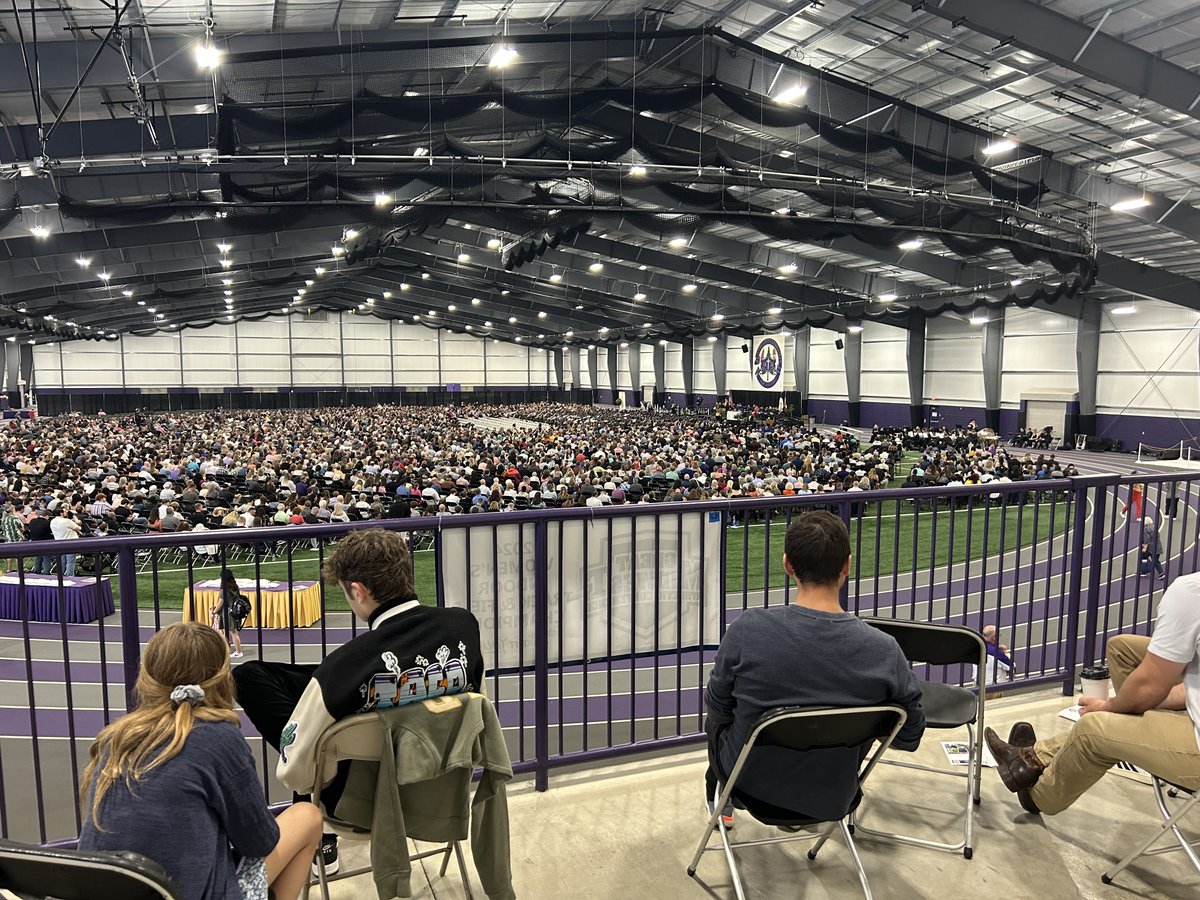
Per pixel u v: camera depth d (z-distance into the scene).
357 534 2.26
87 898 1.54
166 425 47.22
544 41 12.66
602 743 6.32
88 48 12.77
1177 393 31.48
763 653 2.35
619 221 23.78
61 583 2.74
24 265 26.09
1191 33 12.14
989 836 3.09
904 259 26.53
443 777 2.20
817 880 2.81
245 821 1.77
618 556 3.63
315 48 11.45
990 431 37.91
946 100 16.36
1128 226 22.70
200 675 1.79
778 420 47.66
